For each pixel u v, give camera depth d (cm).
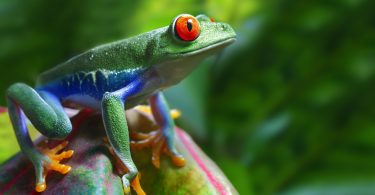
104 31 34
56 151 23
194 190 23
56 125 23
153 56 24
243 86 34
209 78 34
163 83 24
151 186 23
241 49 34
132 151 24
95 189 22
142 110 26
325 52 34
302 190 34
